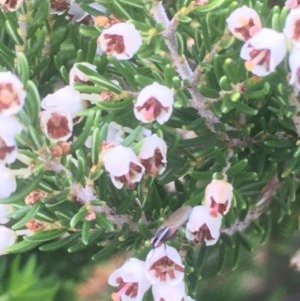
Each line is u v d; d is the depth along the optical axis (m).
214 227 0.09
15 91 0.08
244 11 0.09
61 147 0.09
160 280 0.09
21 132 0.09
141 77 0.09
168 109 0.09
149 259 0.09
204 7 0.09
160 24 0.09
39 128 0.09
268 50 0.09
